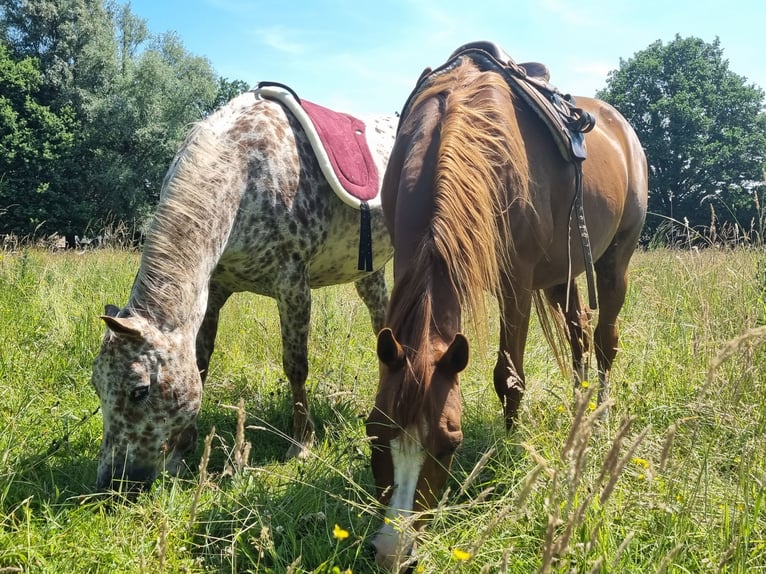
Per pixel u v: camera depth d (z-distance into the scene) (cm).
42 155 2444
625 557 175
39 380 349
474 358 197
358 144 366
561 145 265
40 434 284
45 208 2439
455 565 164
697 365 297
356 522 213
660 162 3262
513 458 236
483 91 254
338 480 245
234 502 223
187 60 3203
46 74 2803
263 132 313
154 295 240
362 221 339
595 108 373
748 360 229
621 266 356
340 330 443
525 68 337
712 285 395
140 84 2831
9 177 2400
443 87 264
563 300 344
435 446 160
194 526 212
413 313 180
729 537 175
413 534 153
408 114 276
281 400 354
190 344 250
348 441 263
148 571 185
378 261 390
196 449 303
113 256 733
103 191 2641
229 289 334
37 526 211
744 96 3253
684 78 3316
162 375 232
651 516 194
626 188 347
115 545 197
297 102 341
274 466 280
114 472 231
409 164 233
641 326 378
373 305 416
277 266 317
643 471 209
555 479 144
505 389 257
